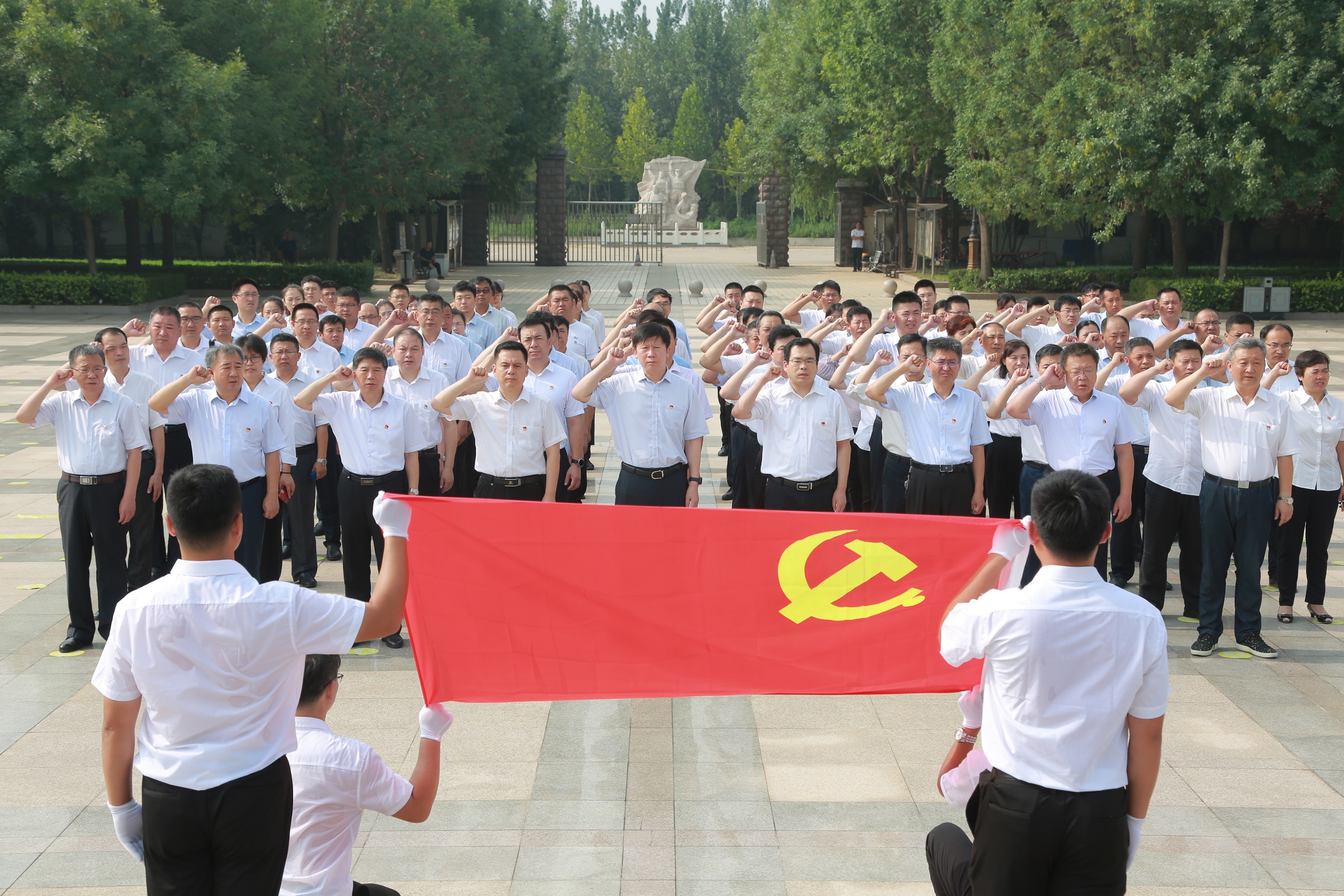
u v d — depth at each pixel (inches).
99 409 247.8
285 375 290.0
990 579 134.5
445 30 1259.8
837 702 229.6
